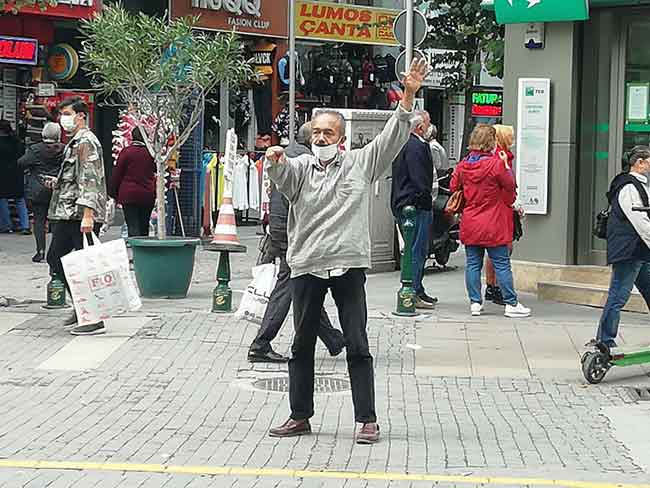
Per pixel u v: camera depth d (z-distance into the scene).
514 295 12.87
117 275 11.34
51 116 20.56
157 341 11.23
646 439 8.07
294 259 7.66
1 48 21.19
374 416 7.86
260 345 10.38
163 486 6.80
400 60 18.05
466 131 21.81
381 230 16.70
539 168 14.47
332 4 28.33
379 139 7.57
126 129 16.95
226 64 13.94
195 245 13.99
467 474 7.10
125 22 13.77
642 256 10.22
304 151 9.74
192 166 20.83
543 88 14.38
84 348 10.88
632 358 9.84
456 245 17.41
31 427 8.18
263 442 7.84
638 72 14.27
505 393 9.45
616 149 14.41
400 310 12.80
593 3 14.02
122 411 8.67
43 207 17.55
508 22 14.45
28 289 14.73
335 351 10.58
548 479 7.01
